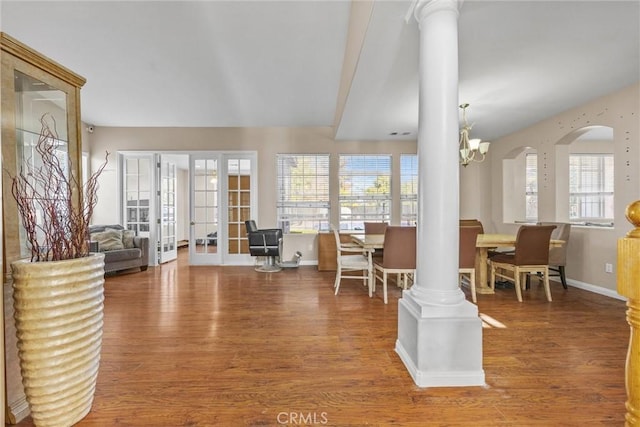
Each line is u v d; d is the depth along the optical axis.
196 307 3.36
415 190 5.95
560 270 4.09
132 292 3.98
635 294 0.69
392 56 2.56
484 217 5.95
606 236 3.77
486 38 2.46
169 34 3.35
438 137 1.89
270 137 5.86
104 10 3.01
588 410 1.61
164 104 4.95
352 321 2.91
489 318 2.97
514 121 4.64
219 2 2.92
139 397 1.74
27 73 1.63
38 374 1.39
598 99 3.74
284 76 4.16
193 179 5.92
